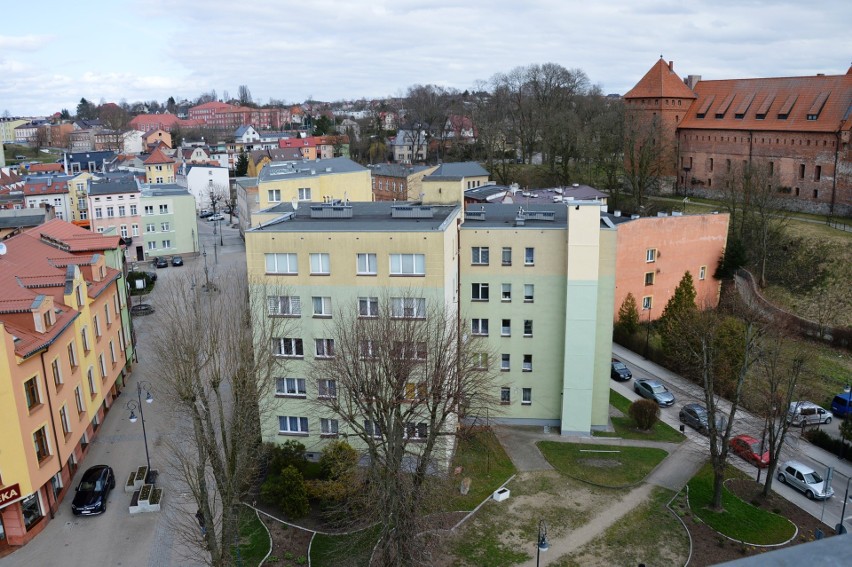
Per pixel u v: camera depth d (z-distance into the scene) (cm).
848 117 10119
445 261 4353
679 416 5725
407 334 3797
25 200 12200
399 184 12531
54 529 4034
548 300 5200
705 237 7912
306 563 3747
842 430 5178
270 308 4497
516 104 16788
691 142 12531
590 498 4447
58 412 4206
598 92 19488
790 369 5303
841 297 8131
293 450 4456
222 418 3797
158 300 8556
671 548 3953
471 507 4325
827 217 10119
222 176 15838
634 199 11400
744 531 4131
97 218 10656
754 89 11819
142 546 3872
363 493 3988
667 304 7275
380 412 3800
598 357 5309
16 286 4475
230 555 3475
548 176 13050
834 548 459
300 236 4388
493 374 5266
